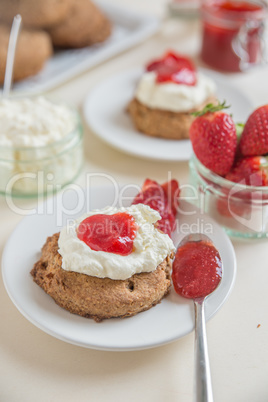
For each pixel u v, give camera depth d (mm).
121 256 455
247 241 532
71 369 441
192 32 840
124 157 619
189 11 844
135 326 441
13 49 613
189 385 435
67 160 563
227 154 499
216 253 482
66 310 449
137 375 439
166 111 625
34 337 457
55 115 575
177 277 469
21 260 478
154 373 441
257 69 767
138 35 784
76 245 454
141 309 450
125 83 701
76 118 593
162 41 817
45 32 733
